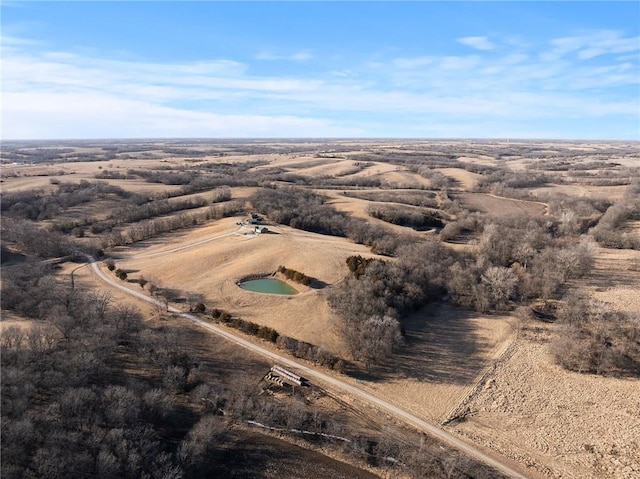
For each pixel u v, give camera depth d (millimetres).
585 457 61344
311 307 94000
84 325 78875
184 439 60188
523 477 58000
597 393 73562
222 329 88438
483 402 72250
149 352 75000
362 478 58000
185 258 118812
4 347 68250
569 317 90750
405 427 66188
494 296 101062
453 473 57062
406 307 96000
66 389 60375
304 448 62406
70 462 49500
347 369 78625
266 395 71812
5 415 53312
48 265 116438
